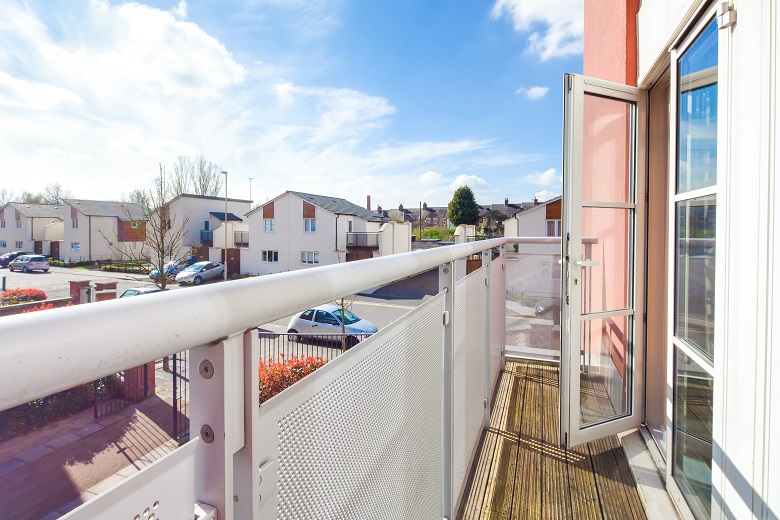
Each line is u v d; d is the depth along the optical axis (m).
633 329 2.40
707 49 1.56
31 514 1.99
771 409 1.06
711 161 1.53
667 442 1.86
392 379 0.90
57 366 0.25
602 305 2.46
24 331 0.24
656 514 1.73
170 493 0.36
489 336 2.58
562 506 1.83
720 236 1.34
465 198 42.78
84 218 34.84
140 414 3.11
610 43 3.17
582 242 2.33
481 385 2.41
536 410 2.77
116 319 0.29
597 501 1.86
